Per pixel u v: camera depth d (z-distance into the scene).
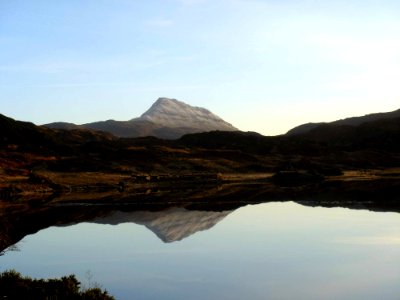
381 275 16.42
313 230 26.31
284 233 25.59
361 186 59.47
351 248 21.05
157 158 107.00
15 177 68.88
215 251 21.19
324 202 41.12
